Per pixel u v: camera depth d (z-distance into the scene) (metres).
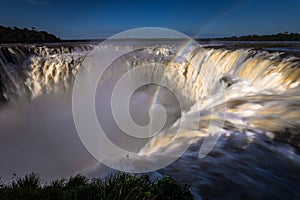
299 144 5.37
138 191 3.26
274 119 6.77
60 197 3.18
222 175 4.33
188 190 3.59
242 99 9.24
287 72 10.34
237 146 5.44
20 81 23.31
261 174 4.39
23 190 3.31
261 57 13.19
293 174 4.39
